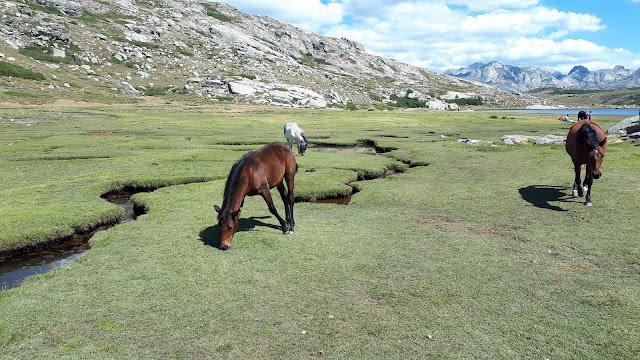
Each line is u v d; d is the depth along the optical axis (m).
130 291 8.14
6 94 78.44
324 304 7.62
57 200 15.77
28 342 6.50
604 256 9.78
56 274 9.02
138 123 53.03
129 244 10.74
